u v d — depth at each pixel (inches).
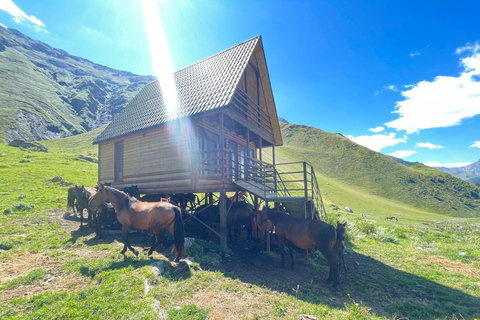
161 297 246.4
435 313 275.9
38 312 207.0
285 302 266.1
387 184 3779.5
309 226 389.1
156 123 552.4
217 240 557.9
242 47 640.4
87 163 1701.5
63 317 202.4
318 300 285.1
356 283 370.0
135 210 361.7
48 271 295.6
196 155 510.0
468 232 960.9
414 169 4685.0
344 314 242.7
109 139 676.1
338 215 1096.8
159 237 356.5
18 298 232.1
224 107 464.1
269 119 788.0
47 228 468.8
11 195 713.6
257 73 728.3
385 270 445.4
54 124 5246.1
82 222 507.8
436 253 577.6
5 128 3873.0
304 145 5251.0
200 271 331.0
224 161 514.0
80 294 238.2
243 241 584.7
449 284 383.2
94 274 287.0
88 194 518.0
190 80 657.0
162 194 615.5
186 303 243.8
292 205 532.1
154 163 574.2
